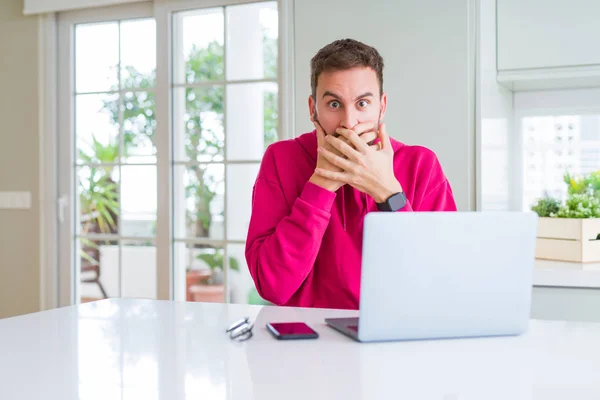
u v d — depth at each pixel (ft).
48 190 10.73
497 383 2.42
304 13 8.22
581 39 7.34
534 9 7.56
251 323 3.58
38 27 10.70
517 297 3.23
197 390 2.34
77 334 3.32
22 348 3.02
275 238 4.32
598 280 6.40
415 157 4.98
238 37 13.32
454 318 3.16
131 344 3.09
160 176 10.00
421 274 3.07
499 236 3.14
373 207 4.68
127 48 10.39
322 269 4.73
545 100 8.63
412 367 2.66
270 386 2.39
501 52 7.75
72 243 10.71
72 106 10.70
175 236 10.07
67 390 2.35
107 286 12.14
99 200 10.76
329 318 3.59
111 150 10.57
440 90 7.55
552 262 7.14
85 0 10.11
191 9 9.66
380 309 3.06
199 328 3.46
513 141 8.85
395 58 7.75
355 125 4.25
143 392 2.32
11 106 10.91
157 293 10.03
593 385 2.39
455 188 7.50
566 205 7.60
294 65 8.29
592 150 8.43
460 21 7.45
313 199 4.25
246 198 12.61
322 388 2.35
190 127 16.08
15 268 10.92
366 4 7.88
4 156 10.96
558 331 3.45
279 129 8.73
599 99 8.31
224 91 9.64
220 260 14.20
